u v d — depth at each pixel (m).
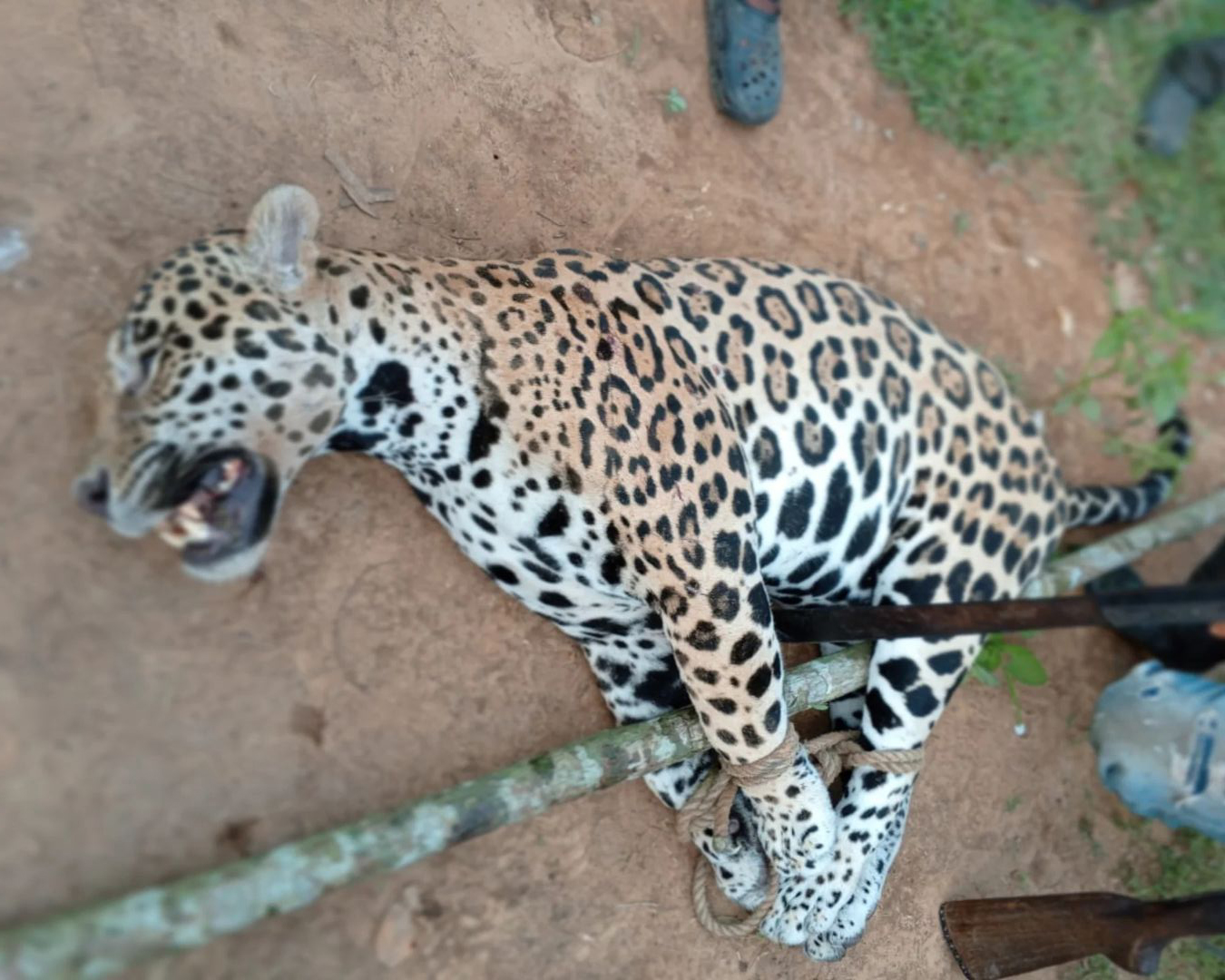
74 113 1.23
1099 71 2.25
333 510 1.24
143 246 1.21
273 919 1.10
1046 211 2.11
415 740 1.23
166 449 0.97
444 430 1.14
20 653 1.04
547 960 1.25
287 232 1.01
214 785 1.10
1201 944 1.67
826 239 1.83
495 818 1.13
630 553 1.17
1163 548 1.98
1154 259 2.19
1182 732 1.54
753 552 1.23
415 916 1.19
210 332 0.98
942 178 2.00
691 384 1.21
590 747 1.21
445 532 1.30
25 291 1.13
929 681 1.38
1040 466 1.53
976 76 2.05
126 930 0.92
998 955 1.44
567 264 1.24
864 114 1.94
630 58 1.69
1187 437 1.91
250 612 1.17
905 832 1.52
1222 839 1.55
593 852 1.31
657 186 1.67
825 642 1.42
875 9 1.99
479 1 1.55
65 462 1.10
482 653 1.30
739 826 1.34
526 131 1.56
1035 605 1.23
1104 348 1.84
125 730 1.07
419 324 1.10
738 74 1.73
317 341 1.03
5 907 0.97
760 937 1.39
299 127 1.36
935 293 1.92
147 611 1.11
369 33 1.44
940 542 1.45
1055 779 1.69
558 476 1.14
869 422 1.38
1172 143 2.24
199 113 1.30
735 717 1.21
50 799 1.02
